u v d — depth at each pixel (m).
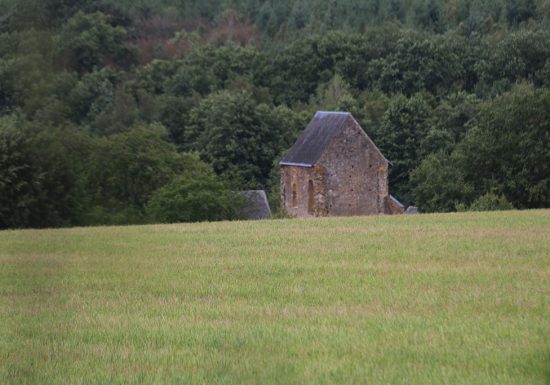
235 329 33.50
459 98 186.38
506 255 50.62
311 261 51.06
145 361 29.59
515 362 27.78
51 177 115.75
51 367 29.20
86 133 153.62
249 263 51.03
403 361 28.39
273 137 171.75
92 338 33.12
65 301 40.91
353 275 45.34
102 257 56.25
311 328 33.12
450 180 126.38
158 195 123.81
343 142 121.50
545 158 119.56
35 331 34.72
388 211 124.12
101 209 123.19
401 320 33.94
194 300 40.28
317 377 26.95
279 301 39.28
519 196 121.19
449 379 26.23
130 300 40.69
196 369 28.39
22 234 74.69
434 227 67.75
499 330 31.77
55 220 116.19
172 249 59.47
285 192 128.25
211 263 51.62
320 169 120.81
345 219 80.81
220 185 126.75
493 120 124.81
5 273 50.47
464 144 127.19
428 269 46.19
